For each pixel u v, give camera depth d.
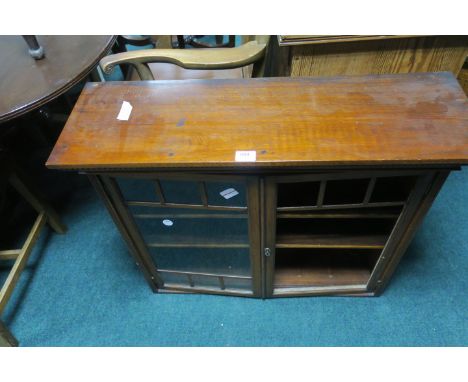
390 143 0.79
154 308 1.32
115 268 1.43
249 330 1.25
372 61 1.18
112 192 0.93
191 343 1.23
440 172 0.82
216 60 1.10
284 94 0.94
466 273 1.34
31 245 1.34
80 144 0.84
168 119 0.89
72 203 1.67
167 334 1.25
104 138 0.85
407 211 0.94
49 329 1.27
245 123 0.86
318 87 0.95
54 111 2.01
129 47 2.45
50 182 1.75
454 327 1.21
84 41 1.17
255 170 0.82
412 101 0.88
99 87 0.99
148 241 1.13
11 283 1.24
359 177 0.84
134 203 0.96
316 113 0.87
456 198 1.56
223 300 1.33
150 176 0.86
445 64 1.21
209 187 0.97
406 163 0.76
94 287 1.38
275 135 0.83
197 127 0.86
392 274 1.26
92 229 1.56
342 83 0.95
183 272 1.25
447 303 1.27
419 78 0.95
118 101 0.94
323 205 0.94
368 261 1.32
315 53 1.14
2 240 1.53
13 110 0.93
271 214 0.95
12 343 1.22
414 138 0.79
